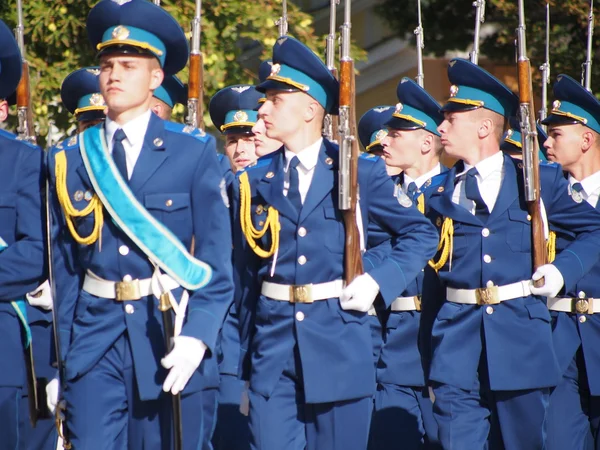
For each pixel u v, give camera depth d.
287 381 14.33
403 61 36.44
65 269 13.48
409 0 33.53
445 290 15.98
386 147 20.62
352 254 14.26
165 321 12.91
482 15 18.53
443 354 15.61
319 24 39.53
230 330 17.42
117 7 13.27
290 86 14.49
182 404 13.03
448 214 15.82
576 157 18.22
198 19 17.92
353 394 14.17
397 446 18.61
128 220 12.99
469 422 15.52
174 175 13.19
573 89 18.08
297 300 14.23
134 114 13.30
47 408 15.03
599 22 30.62
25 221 13.67
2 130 13.90
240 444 17.62
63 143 13.55
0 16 26.59
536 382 15.42
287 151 14.62
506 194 15.77
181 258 13.02
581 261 15.90
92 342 13.06
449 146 16.20
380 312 18.61
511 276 15.59
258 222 14.47
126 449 13.25
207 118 27.89
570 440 17.03
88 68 18.52
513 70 33.59
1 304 13.84
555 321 17.27
